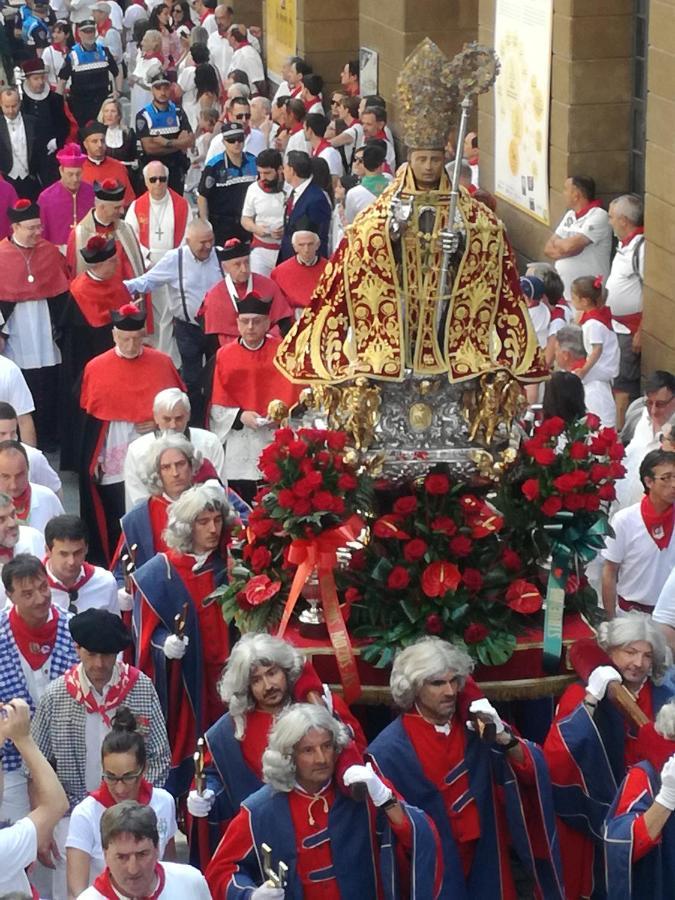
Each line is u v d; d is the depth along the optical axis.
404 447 16.17
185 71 47.31
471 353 16.11
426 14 38.81
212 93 44.31
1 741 13.13
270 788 13.30
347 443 16.09
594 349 23.11
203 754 14.22
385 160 33.56
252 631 15.95
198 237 26.92
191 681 16.83
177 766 16.95
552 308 25.09
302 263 27.42
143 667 16.89
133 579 16.92
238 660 14.08
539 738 16.55
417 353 16.00
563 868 14.76
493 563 15.91
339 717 14.32
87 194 31.16
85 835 13.52
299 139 37.81
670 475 17.55
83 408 23.14
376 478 16.03
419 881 13.30
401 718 14.23
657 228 26.11
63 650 15.70
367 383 16.02
